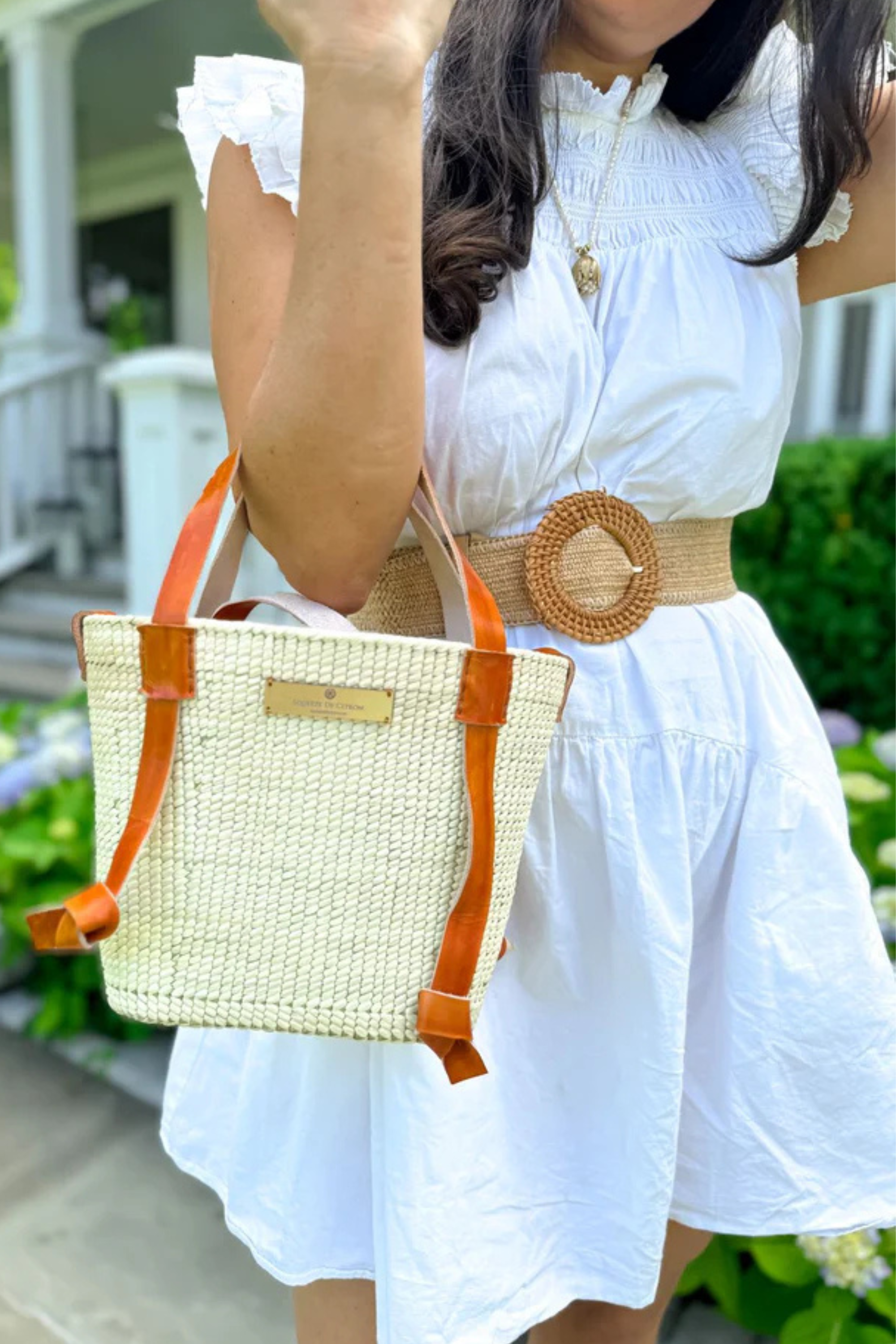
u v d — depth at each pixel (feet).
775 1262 4.60
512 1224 2.81
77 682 10.87
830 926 2.91
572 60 2.79
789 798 2.90
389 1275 2.58
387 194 1.93
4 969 7.64
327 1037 2.30
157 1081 6.93
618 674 2.76
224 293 2.43
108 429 19.99
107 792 2.13
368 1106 2.75
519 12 2.52
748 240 2.83
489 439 2.55
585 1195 2.91
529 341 2.54
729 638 2.97
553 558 2.68
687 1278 4.82
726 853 2.95
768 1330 4.77
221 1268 5.43
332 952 2.16
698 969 3.03
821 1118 2.90
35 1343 4.91
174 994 2.15
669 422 2.71
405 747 2.12
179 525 10.69
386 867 2.15
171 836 2.09
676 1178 3.06
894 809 6.46
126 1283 5.31
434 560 2.56
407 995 2.20
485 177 2.50
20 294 18.89
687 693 2.84
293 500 2.17
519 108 2.52
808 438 15.33
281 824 2.11
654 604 2.80
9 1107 6.67
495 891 2.27
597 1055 2.87
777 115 2.90
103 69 19.71
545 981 2.84
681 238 2.76
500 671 2.13
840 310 14.82
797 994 2.85
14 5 17.06
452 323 2.48
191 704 2.04
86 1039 7.38
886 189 2.98
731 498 2.92
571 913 2.80
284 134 2.31
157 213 24.43
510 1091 2.86
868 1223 2.93
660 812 2.78
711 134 3.03
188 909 2.12
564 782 2.74
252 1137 2.93
